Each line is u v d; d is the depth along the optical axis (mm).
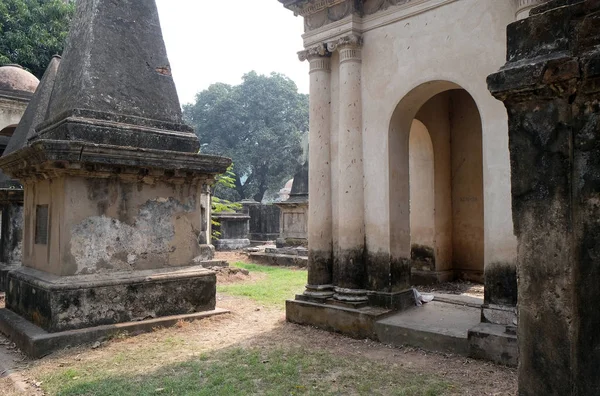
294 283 11359
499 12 5824
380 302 6941
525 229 2512
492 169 5754
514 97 2549
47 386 4664
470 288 9609
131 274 6828
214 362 5352
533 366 2455
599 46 2287
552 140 2418
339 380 4797
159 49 7984
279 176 43281
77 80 7012
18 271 7441
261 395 4387
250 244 23656
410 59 6734
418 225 10242
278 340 6375
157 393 4402
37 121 9125
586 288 2324
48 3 17469
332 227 7586
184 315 7148
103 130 6777
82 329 6160
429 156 10109
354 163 7230
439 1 6418
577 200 2369
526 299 2500
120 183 6844
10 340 6477
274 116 44281
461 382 4715
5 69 14438
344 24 7305
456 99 10594
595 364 2283
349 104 7262
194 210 7664
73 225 6395
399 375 4938
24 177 7418
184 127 7859
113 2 7574
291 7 7949
